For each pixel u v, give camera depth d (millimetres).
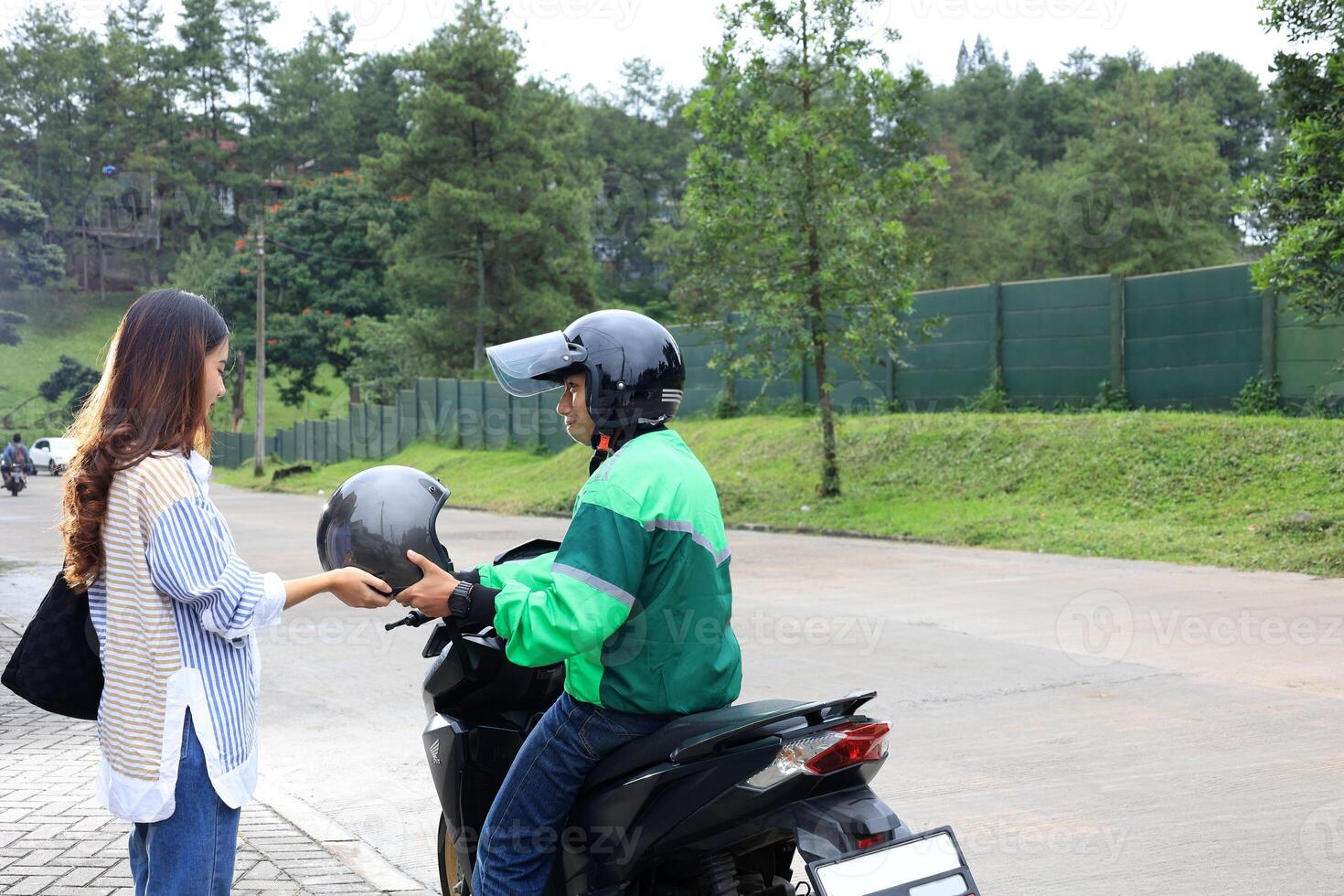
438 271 52531
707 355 31656
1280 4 14531
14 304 90375
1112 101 61500
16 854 4555
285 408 75188
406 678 8508
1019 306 24344
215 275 69250
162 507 2598
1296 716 6898
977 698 7469
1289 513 15398
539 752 2949
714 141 21484
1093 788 5539
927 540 17188
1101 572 13375
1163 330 21859
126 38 104438
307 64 105562
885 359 27031
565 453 33312
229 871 2746
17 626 10500
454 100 50062
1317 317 15469
